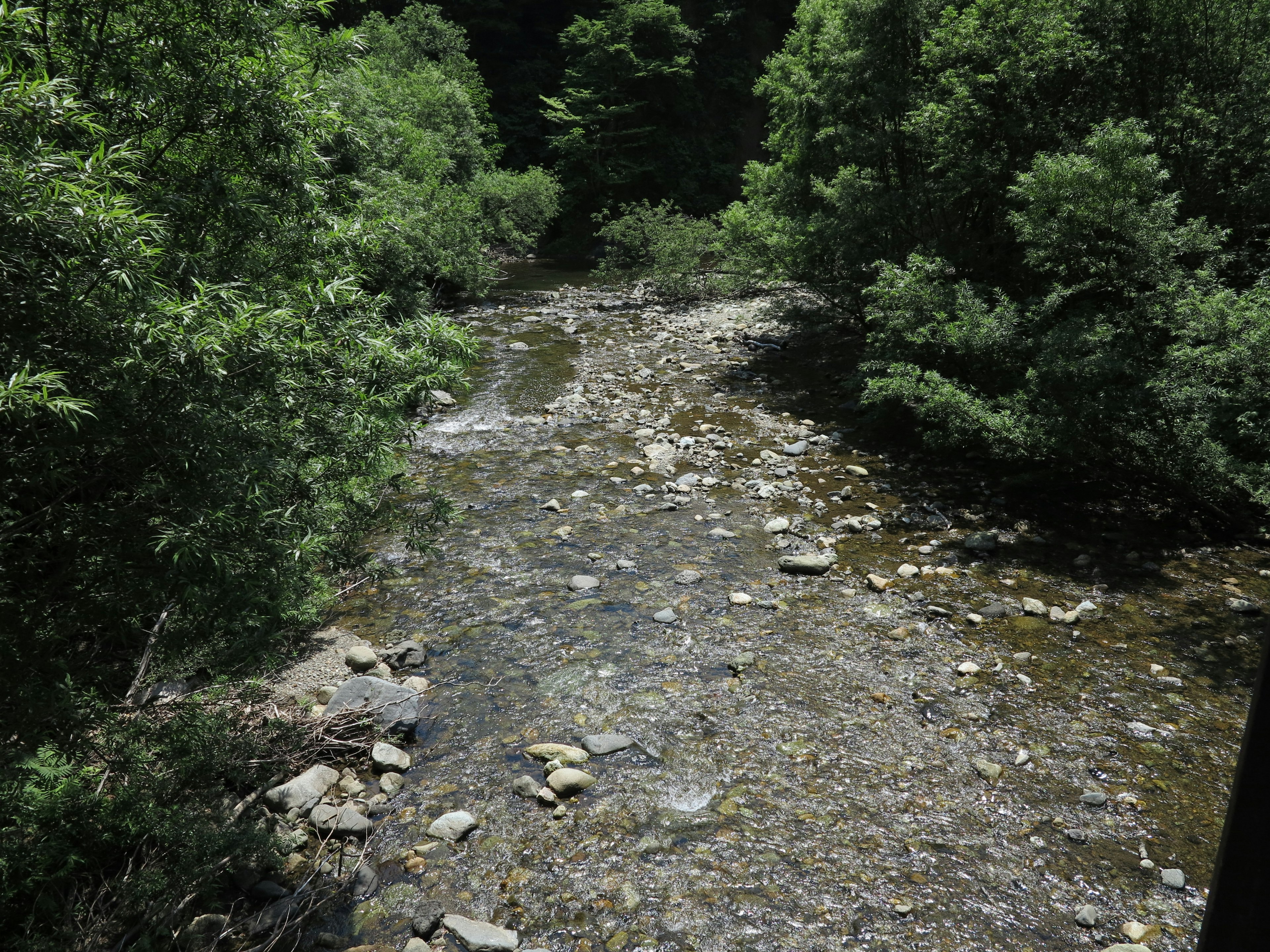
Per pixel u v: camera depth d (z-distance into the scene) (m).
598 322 18.66
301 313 3.59
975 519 8.20
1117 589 6.67
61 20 3.28
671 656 5.81
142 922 3.22
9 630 2.91
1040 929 3.55
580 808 4.34
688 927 3.58
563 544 7.70
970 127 10.00
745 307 19.06
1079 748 4.75
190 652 4.05
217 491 2.93
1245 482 6.67
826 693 5.35
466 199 19.58
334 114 4.23
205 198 3.71
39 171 2.43
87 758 3.70
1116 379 7.54
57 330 2.62
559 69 40.72
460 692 5.43
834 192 11.92
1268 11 8.70
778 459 9.99
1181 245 7.32
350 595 6.74
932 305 8.85
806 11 15.17
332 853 4.02
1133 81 9.56
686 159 39.06
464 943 3.48
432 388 4.20
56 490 2.90
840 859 3.96
